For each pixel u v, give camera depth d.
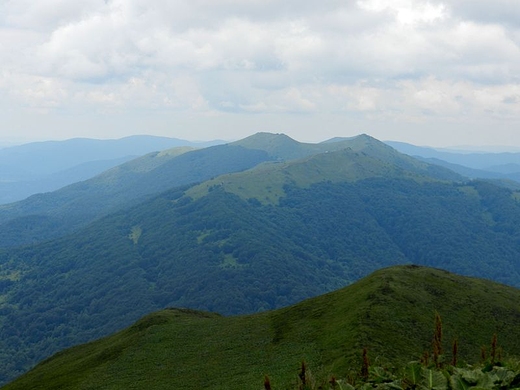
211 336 69.00
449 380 20.36
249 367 51.72
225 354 59.47
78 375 63.41
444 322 59.03
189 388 49.12
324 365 45.00
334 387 23.75
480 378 19.81
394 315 57.44
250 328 69.50
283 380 43.34
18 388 70.00
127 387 53.00
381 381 23.73
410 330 54.41
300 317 67.38
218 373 52.28
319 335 56.03
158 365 59.94
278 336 61.72
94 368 64.12
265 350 56.88
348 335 51.53
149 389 51.28
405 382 21.98
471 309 64.56
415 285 69.50
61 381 63.00
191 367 56.41
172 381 52.75
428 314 60.19
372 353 45.38
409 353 47.47
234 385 46.22
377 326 53.62
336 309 64.38
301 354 50.78
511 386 19.62
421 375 21.91
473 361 49.62
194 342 67.31
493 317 63.34
